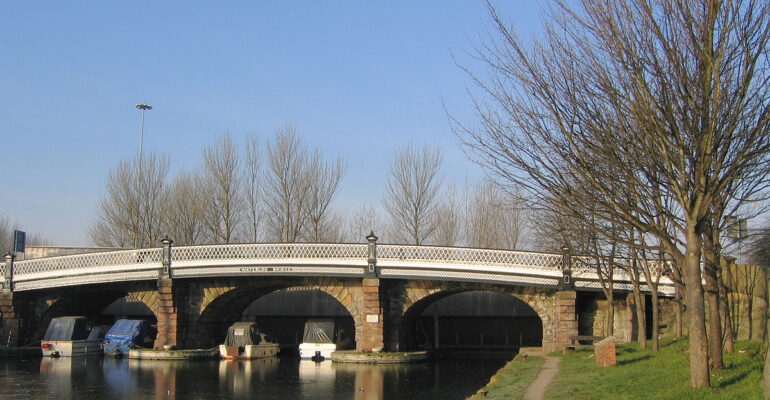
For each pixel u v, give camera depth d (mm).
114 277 36594
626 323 31438
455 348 43375
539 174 13430
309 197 52062
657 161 12500
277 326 46594
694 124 12008
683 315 30969
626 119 12648
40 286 38250
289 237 51438
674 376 16234
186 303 37188
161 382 28828
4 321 39062
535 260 31406
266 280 35875
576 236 27297
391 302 34750
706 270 16234
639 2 12273
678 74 11945
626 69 12148
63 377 30453
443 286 33844
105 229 56500
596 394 16062
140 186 55969
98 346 40875
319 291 46406
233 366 34281
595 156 13805
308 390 26500
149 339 41219
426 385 27609
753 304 24953
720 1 11719
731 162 12688
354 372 31578
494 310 44500
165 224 55875
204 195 53344
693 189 12680
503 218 55531
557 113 12867
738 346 21250
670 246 13328
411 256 33000
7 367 34125
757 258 35188
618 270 30703
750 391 12758
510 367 26000
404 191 52844
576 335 30422
